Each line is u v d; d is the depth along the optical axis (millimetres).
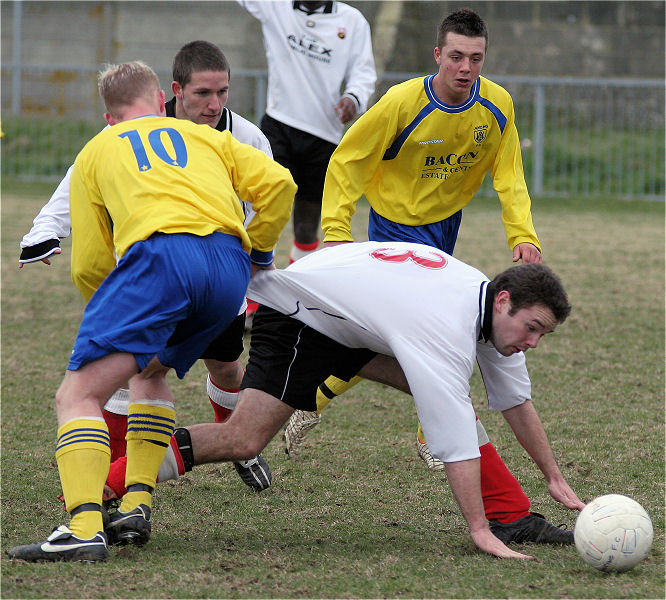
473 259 33031
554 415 17531
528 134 55375
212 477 14469
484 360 11961
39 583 9734
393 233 16406
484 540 11109
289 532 12047
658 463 14883
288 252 33875
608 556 10219
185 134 11555
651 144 53656
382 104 15555
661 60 66750
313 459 15344
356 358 12031
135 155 11117
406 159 15930
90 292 11953
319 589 9812
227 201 11172
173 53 63969
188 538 11711
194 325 11070
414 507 13141
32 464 14625
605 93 54781
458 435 10891
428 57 65188
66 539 10445
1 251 33719
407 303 10984
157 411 11453
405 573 10359
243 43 63062
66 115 61000
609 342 23188
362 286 11188
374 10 65438
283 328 11602
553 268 32125
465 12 15188
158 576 10070
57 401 10664
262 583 9969
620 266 32688
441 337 10836
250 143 14477
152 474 11398
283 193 11383
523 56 66625
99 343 10305
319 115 23828
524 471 14578
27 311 25609
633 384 19703
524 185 16344
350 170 15797
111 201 11023
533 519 11734
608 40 66688
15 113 59562
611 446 15734
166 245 10516
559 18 66438
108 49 63906
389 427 17141
